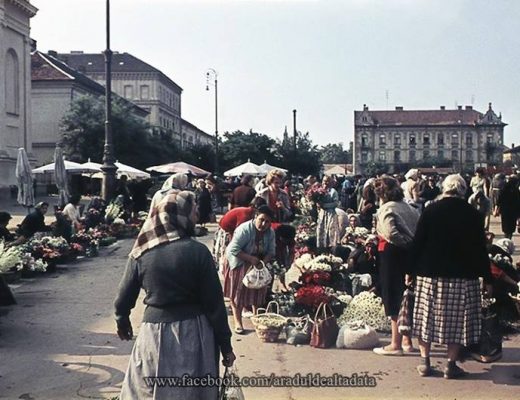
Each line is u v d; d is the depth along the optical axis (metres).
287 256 10.53
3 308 9.73
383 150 146.38
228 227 9.46
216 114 56.84
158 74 102.69
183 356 4.18
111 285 12.23
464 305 6.25
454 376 6.47
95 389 6.24
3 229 13.30
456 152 145.25
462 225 6.21
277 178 11.60
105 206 23.61
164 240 4.32
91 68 102.38
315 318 7.73
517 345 7.69
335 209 12.66
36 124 65.44
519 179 20.84
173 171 38.84
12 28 49.53
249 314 9.20
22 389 6.23
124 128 58.34
